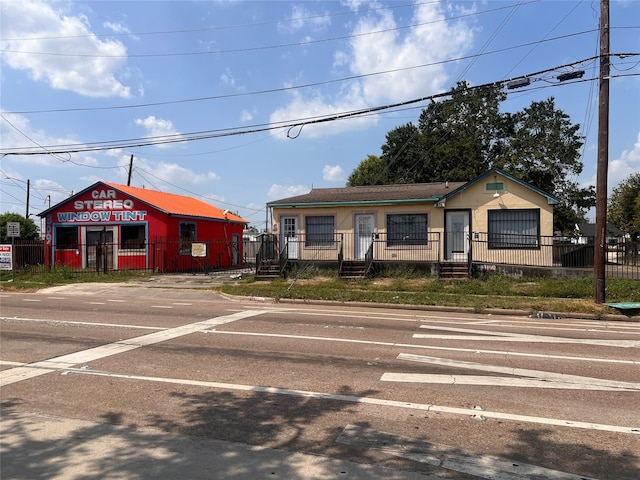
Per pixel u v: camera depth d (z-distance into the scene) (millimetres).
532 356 7672
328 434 4410
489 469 3744
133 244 25219
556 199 19094
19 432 4426
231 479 3549
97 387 5793
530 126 38719
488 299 14273
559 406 5238
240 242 33750
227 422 4691
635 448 4160
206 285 19891
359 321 11172
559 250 19141
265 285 18469
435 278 18719
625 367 7000
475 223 20172
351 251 21516
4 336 8914
